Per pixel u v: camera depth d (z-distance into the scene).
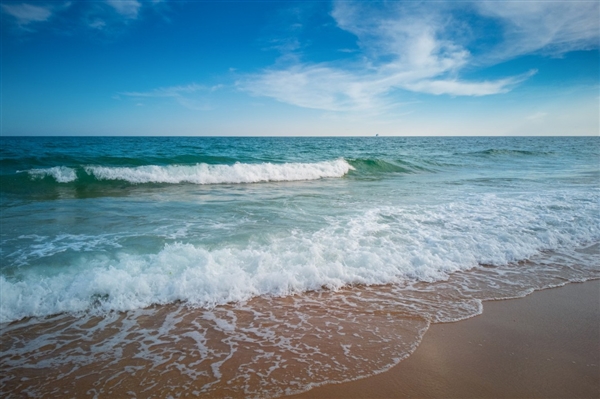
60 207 8.12
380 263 4.85
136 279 4.09
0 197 9.28
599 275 4.97
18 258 4.80
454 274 4.86
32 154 19.62
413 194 10.28
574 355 3.17
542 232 6.45
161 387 2.65
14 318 3.54
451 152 31.39
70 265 4.61
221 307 3.88
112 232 6.08
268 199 9.38
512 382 2.79
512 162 22.61
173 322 3.57
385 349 3.18
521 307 4.03
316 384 2.72
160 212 7.68
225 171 13.61
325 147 38.75
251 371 2.85
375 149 36.03
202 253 4.89
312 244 5.45
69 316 3.63
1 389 2.61
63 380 2.72
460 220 7.15
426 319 3.71
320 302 4.04
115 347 3.14
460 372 2.90
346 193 10.48
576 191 10.77
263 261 4.72
